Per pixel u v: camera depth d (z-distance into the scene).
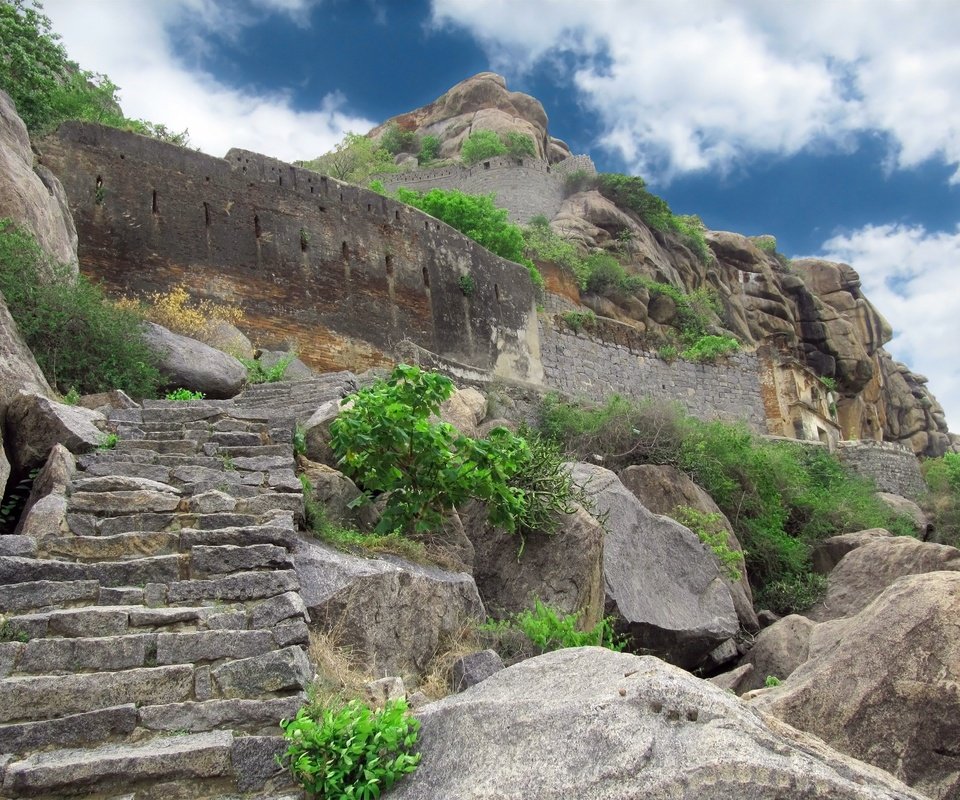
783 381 32.56
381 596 6.56
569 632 7.67
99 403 9.86
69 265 12.50
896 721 6.07
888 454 30.27
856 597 15.66
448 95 61.41
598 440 18.91
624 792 3.57
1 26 17.56
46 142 16.39
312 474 8.46
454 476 8.36
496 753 4.03
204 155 18.55
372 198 21.73
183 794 4.27
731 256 47.19
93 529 6.61
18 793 4.11
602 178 46.38
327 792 4.24
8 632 5.14
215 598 5.79
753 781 3.53
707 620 12.34
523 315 25.62
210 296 17.67
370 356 20.22
